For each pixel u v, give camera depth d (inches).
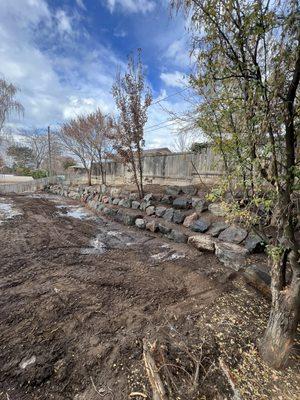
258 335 73.4
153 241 179.2
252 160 60.0
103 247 165.2
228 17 51.9
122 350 67.7
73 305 91.1
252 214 72.1
